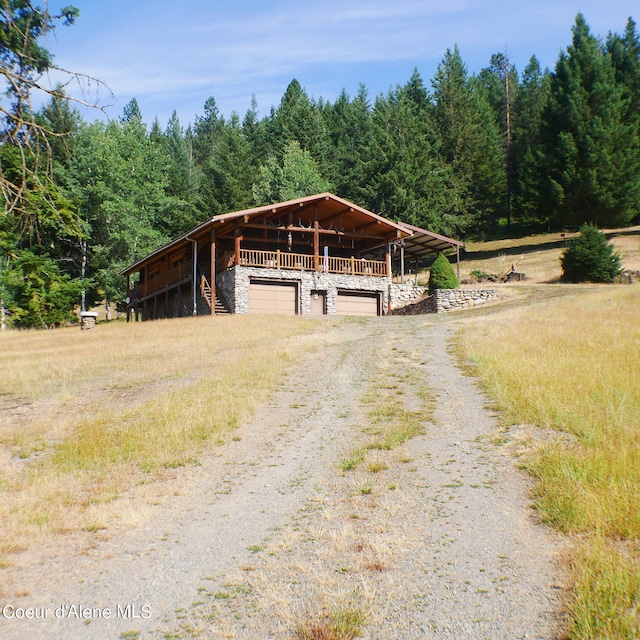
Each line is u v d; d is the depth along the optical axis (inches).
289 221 1443.2
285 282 1409.9
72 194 1891.0
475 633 195.2
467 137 2632.9
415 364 664.4
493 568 234.4
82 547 271.6
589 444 351.9
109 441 422.6
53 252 1908.2
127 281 1936.5
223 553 262.5
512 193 2908.5
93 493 336.2
